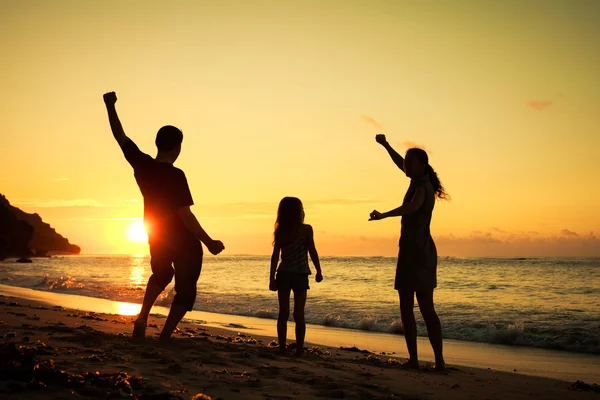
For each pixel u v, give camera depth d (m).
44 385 3.12
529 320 13.67
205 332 9.49
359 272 40.25
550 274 35.94
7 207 139.75
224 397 3.43
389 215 5.53
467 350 9.88
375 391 4.20
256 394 3.61
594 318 14.00
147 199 5.54
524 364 8.25
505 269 44.81
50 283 28.61
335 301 19.00
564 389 5.43
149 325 8.97
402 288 5.82
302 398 3.61
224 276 38.06
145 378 3.72
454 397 4.34
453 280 30.30
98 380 3.31
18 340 5.15
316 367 5.20
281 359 5.55
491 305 17.48
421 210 5.69
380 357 7.81
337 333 11.99
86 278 37.03
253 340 8.30
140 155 5.56
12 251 129.25
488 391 4.87
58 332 6.00
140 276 40.75
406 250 5.79
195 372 4.12
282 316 6.23
